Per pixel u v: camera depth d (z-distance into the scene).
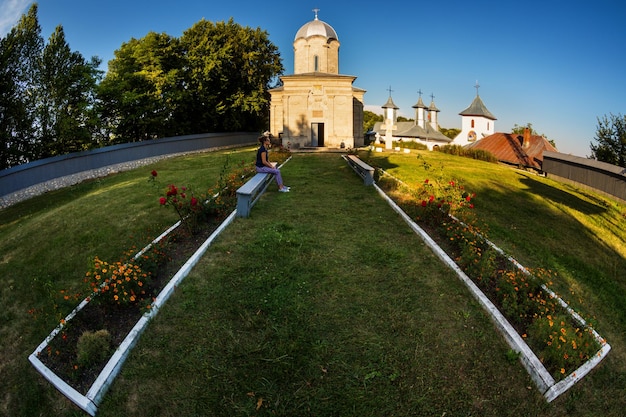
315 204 11.34
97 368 5.45
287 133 32.22
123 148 27.31
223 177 15.20
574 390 5.31
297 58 36.12
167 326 6.10
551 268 8.80
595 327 6.52
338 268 7.60
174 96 33.03
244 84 40.03
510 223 11.63
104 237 10.51
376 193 12.62
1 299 8.61
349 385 5.20
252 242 8.48
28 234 11.87
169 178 16.98
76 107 27.03
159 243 8.24
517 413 4.95
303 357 5.57
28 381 5.95
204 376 5.34
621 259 10.56
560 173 24.05
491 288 6.94
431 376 5.34
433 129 79.38
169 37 33.88
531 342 5.80
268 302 6.59
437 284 7.07
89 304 6.65
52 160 22.94
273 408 4.92
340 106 32.25
